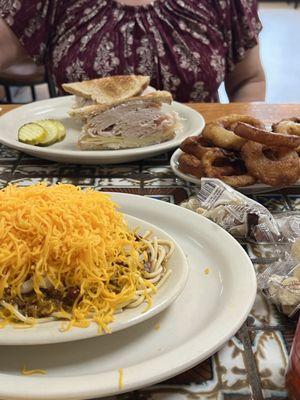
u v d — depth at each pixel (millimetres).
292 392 453
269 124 1249
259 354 528
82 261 541
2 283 528
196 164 939
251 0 1817
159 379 447
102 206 606
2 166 1061
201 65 1674
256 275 639
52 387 430
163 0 1666
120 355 514
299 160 897
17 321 516
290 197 914
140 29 1642
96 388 430
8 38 1741
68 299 541
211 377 497
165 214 764
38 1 1687
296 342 457
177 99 1705
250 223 746
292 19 6137
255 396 475
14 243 528
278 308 594
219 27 1771
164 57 1654
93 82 1337
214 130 971
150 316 528
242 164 950
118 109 1129
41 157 1065
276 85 3957
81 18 1659
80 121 1232
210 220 750
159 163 1080
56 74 1705
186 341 506
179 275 590
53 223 542
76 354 514
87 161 1041
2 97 2773
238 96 1894
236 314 528
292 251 663
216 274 639
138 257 605
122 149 1146
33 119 1315
